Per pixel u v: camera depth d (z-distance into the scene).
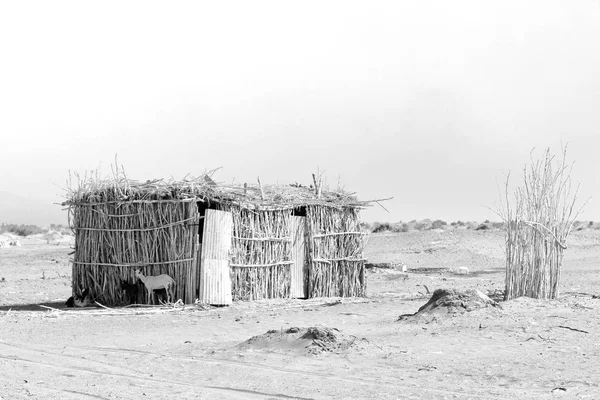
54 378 10.56
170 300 20.89
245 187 22.41
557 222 19.28
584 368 10.64
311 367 10.98
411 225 60.50
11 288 27.11
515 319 15.25
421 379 10.04
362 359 11.48
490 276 31.89
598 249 40.47
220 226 21.41
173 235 21.16
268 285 22.64
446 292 16.86
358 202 24.91
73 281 22.45
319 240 23.80
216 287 21.03
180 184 21.41
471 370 10.61
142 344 13.85
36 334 15.38
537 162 19.64
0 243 54.94
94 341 14.32
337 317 17.61
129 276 21.42
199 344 13.49
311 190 24.70
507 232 19.62
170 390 9.66
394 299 22.45
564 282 27.00
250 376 10.44
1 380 10.38
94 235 22.12
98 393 9.49
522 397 8.90
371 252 44.62
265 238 22.53
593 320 15.28
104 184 22.22
